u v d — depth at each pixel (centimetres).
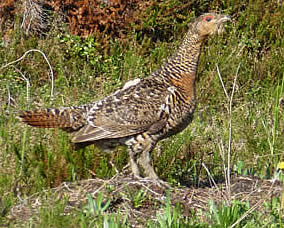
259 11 1408
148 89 786
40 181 762
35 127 816
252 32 1364
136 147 786
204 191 788
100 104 775
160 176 841
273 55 1316
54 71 1195
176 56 813
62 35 1267
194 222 679
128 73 1164
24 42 1213
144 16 1316
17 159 779
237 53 1297
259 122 1059
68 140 826
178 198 761
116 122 766
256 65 1292
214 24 808
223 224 676
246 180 839
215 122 1028
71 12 1280
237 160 938
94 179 777
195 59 811
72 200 730
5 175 759
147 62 1271
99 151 837
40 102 991
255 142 976
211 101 1184
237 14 1411
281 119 1073
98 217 671
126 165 829
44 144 815
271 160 933
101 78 1194
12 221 668
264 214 715
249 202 772
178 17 1355
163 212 719
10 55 1188
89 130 766
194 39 811
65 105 941
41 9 1285
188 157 905
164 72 811
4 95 1043
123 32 1312
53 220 640
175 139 929
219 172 880
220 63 1258
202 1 1393
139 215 716
